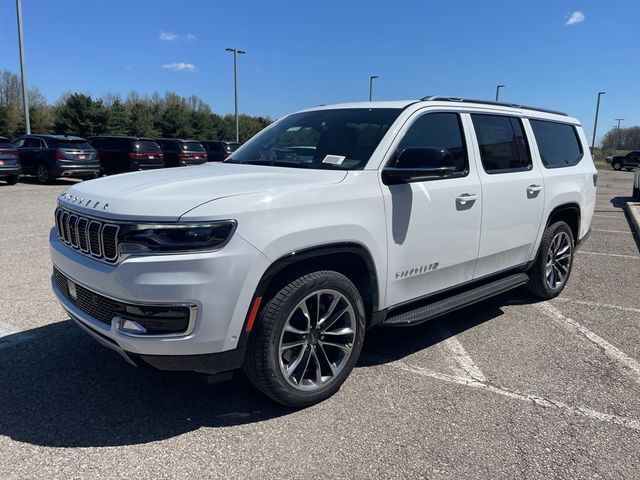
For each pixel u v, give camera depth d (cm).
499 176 442
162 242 266
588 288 604
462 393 348
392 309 371
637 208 1322
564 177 529
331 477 261
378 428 304
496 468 271
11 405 320
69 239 321
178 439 290
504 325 479
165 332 272
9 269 623
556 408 332
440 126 402
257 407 325
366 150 360
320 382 328
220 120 7450
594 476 266
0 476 254
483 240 430
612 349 427
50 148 1742
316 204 307
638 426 313
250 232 279
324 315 328
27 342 412
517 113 485
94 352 396
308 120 430
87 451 277
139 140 2166
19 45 2431
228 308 276
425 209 371
